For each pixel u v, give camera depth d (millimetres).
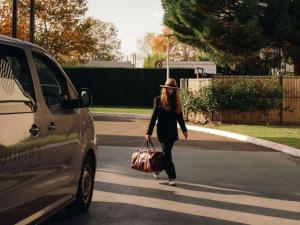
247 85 23734
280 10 29266
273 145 15445
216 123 23812
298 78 23875
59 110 5949
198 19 29969
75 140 6312
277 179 10133
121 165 11633
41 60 5910
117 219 6750
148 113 30469
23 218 4773
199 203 7855
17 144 4578
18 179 4602
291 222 6805
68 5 48562
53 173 5531
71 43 48344
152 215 7020
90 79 40656
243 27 28562
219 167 11609
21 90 4883
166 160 9242
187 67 41438
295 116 23891
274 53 33031
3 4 44750
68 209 6859
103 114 30328
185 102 25078
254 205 7801
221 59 33719
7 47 4883
